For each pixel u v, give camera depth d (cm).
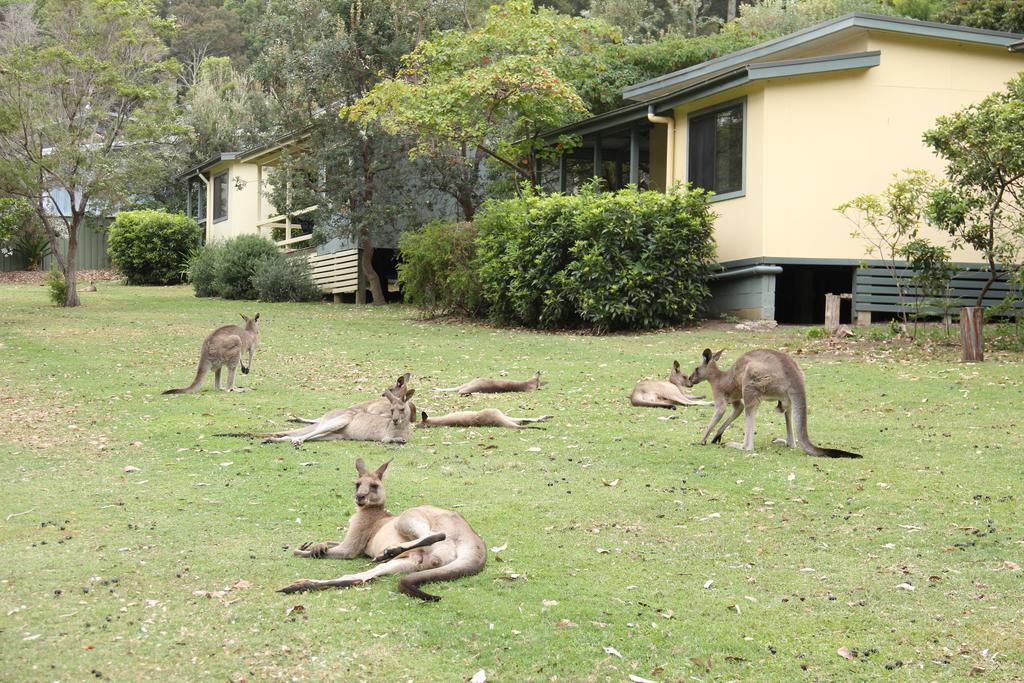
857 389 1241
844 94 1855
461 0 2631
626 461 920
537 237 1914
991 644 532
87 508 760
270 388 1303
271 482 832
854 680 495
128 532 700
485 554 636
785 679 496
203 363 1262
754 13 3469
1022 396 1163
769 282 1859
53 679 482
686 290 1877
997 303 1883
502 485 834
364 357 1570
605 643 530
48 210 3753
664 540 700
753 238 1884
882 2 3362
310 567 630
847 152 1856
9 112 2131
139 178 2373
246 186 3353
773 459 923
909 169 1725
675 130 2120
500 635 535
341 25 2498
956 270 1628
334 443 988
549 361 1516
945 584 616
